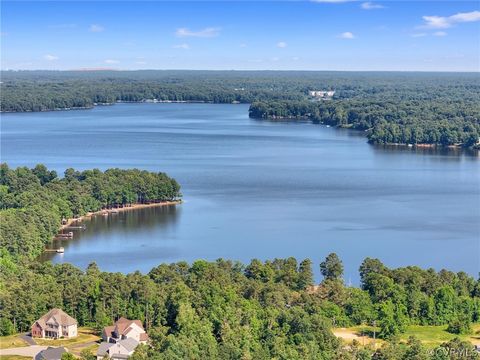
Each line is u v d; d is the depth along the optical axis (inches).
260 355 6998.0
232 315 7652.6
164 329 7667.3
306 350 7052.2
